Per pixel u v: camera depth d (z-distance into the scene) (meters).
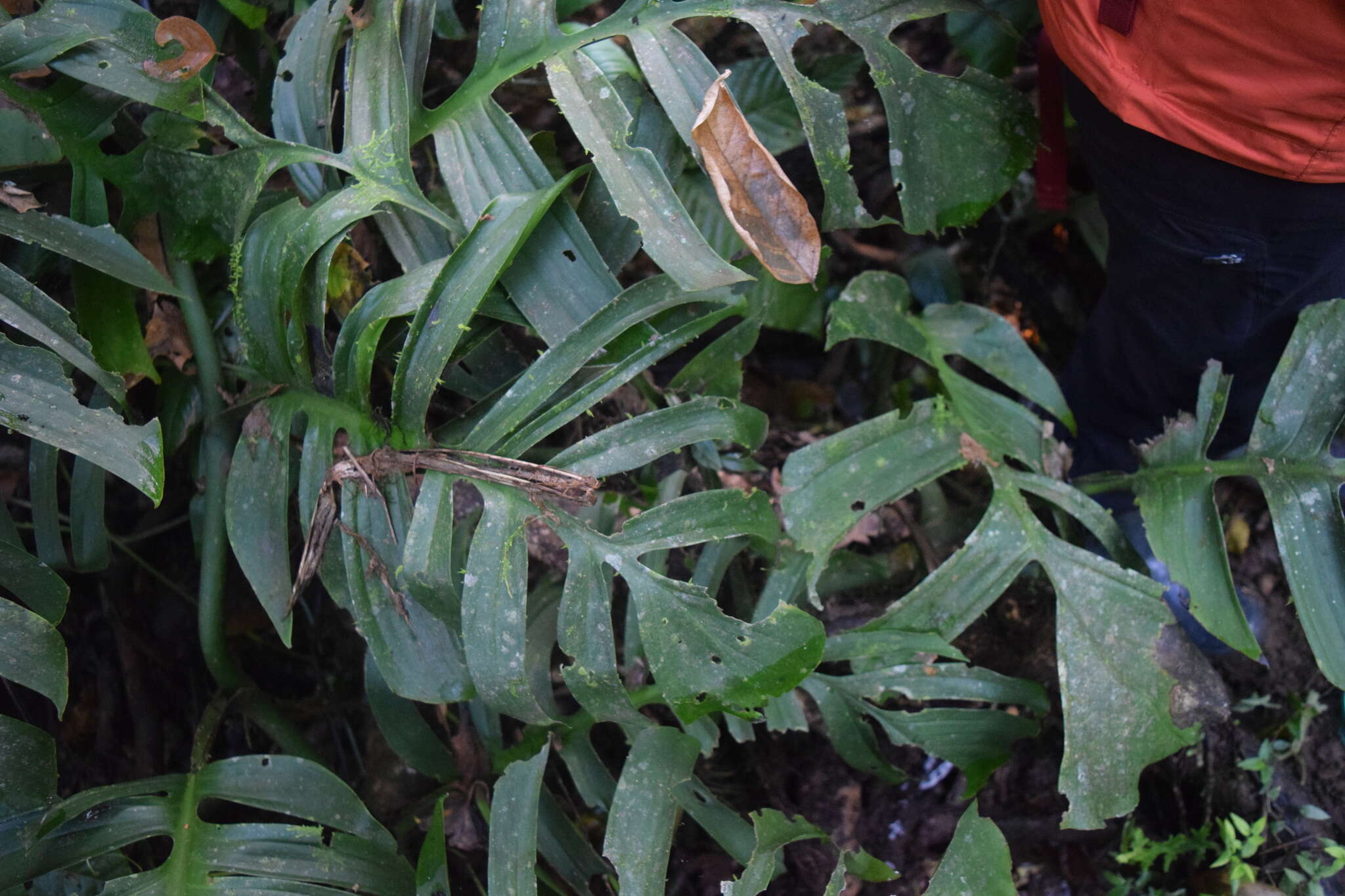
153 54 2.06
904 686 2.14
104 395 2.12
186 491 2.36
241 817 2.35
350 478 2.04
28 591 2.00
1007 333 2.26
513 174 2.06
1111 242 2.17
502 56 2.07
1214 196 2.02
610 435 2.00
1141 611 2.12
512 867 1.99
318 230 2.03
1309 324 2.10
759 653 1.98
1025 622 2.36
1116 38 1.98
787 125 2.30
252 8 2.18
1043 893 2.38
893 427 2.15
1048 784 2.39
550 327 2.02
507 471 2.00
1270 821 2.30
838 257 2.51
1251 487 2.43
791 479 2.11
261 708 2.20
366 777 2.31
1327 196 1.99
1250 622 2.37
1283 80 1.93
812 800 2.39
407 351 2.00
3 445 2.30
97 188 2.10
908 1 2.09
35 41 2.04
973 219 2.15
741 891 1.99
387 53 2.07
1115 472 2.22
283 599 2.05
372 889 2.05
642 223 1.98
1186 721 2.10
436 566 2.00
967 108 2.11
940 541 2.35
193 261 2.14
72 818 2.02
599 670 1.99
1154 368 2.22
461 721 2.18
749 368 2.53
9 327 2.10
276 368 2.08
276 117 2.13
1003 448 2.18
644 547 1.99
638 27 2.05
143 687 2.34
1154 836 2.37
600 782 2.14
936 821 2.38
